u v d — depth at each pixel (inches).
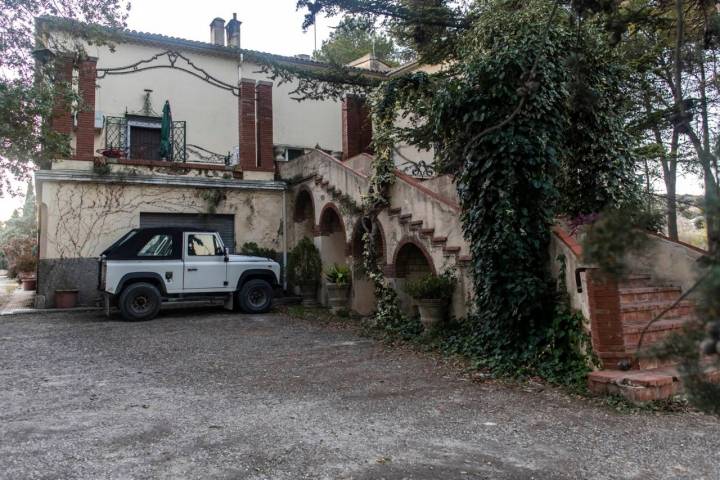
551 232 305.3
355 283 525.7
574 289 281.1
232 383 261.9
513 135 303.6
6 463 154.5
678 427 198.8
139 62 686.5
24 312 514.0
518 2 364.2
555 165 309.9
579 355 271.6
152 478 145.0
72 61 494.9
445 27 465.4
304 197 660.7
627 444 179.6
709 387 80.3
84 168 558.9
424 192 424.5
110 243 569.9
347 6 430.0
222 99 757.3
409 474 150.5
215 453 164.7
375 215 481.1
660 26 404.5
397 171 472.7
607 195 332.5
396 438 182.7
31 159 396.5
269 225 664.4
